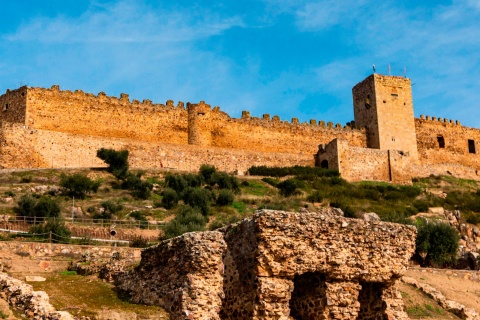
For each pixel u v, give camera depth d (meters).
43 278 27.64
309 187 83.31
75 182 64.75
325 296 22.98
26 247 35.28
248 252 22.64
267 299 21.58
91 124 89.62
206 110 99.06
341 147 94.75
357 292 23.52
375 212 72.69
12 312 20.45
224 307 23.28
